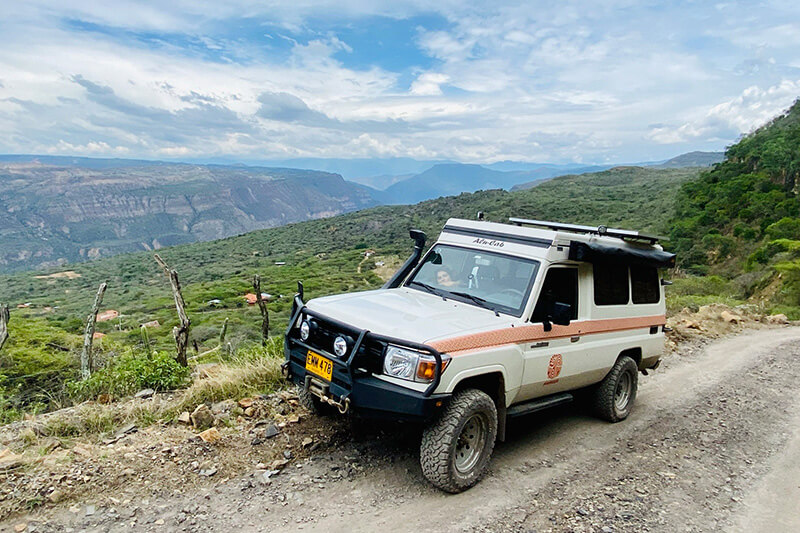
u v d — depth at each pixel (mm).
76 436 4496
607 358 5609
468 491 4152
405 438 4941
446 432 3871
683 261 64312
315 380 4246
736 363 10117
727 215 70750
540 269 4773
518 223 6223
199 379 5836
